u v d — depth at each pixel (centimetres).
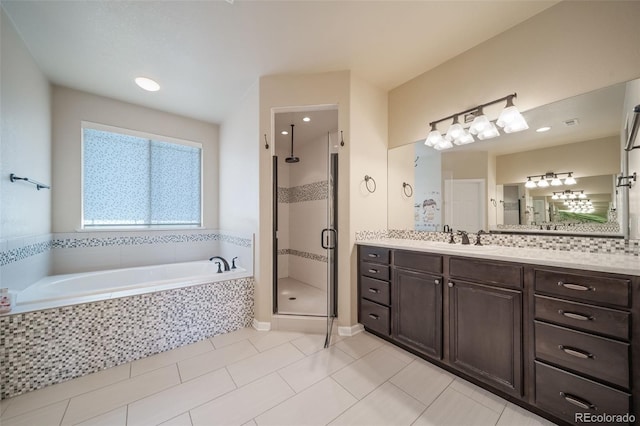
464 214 205
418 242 212
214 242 342
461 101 200
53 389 146
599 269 106
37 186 199
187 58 203
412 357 181
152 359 178
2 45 155
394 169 248
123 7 152
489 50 183
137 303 179
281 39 182
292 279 406
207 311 211
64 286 219
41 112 215
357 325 223
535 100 163
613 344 102
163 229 303
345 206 223
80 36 176
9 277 166
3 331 138
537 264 123
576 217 155
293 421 122
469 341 149
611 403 102
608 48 137
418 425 120
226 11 156
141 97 268
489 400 137
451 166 212
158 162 304
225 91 257
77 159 252
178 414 126
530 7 155
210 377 157
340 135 224
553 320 118
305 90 226
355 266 225
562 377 114
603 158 144
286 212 423
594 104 144
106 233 267
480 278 145
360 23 167
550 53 156
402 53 199
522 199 177
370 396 139
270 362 174
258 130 232
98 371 163
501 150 187
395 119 249
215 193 345
